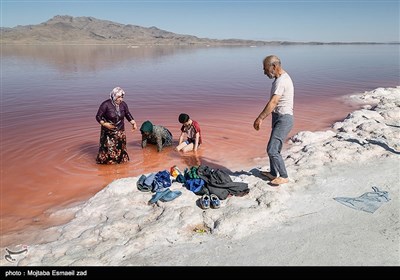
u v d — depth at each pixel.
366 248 4.22
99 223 5.34
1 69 31.89
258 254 4.27
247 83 22.91
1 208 6.10
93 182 7.23
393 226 4.66
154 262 4.22
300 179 6.37
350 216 5.02
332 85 21.20
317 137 9.43
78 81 23.42
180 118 8.98
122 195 6.14
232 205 5.52
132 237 4.78
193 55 63.28
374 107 14.09
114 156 8.15
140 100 16.59
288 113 5.73
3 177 7.43
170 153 9.06
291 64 38.25
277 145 5.89
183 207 5.46
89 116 13.16
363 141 8.46
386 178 6.22
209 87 21.03
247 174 6.82
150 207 5.73
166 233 4.83
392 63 39.31
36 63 39.94
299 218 5.07
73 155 8.83
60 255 4.52
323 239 4.48
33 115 13.28
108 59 49.00
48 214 5.88
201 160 8.46
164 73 29.23
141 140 10.22
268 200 5.51
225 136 10.43
